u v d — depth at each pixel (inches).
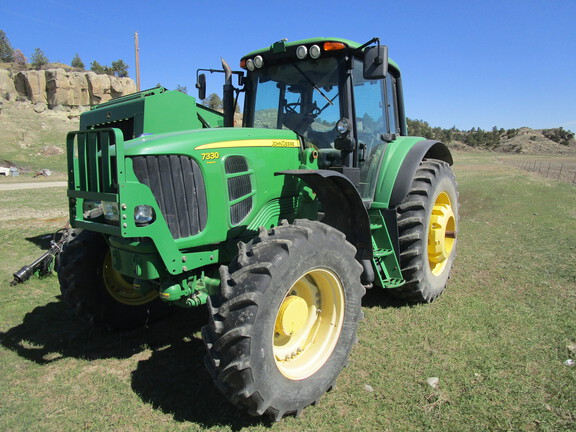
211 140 120.8
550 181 622.5
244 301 96.0
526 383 116.8
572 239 261.3
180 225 115.3
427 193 171.3
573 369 122.3
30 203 475.5
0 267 233.5
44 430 104.3
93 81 1945.1
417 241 166.4
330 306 119.3
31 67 2075.5
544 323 151.1
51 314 175.2
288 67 160.4
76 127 1705.2
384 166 171.9
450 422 103.3
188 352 143.8
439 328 151.4
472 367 125.6
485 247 252.7
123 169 102.4
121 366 134.6
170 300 116.0
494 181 609.3
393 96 197.6
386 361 131.0
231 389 97.7
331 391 118.0
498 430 100.1
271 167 136.6
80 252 149.3
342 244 117.3
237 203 127.1
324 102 154.2
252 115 170.4
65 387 122.4
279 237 106.7
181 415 109.3
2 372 130.6
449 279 202.1
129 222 103.3
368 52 134.4
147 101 200.1
